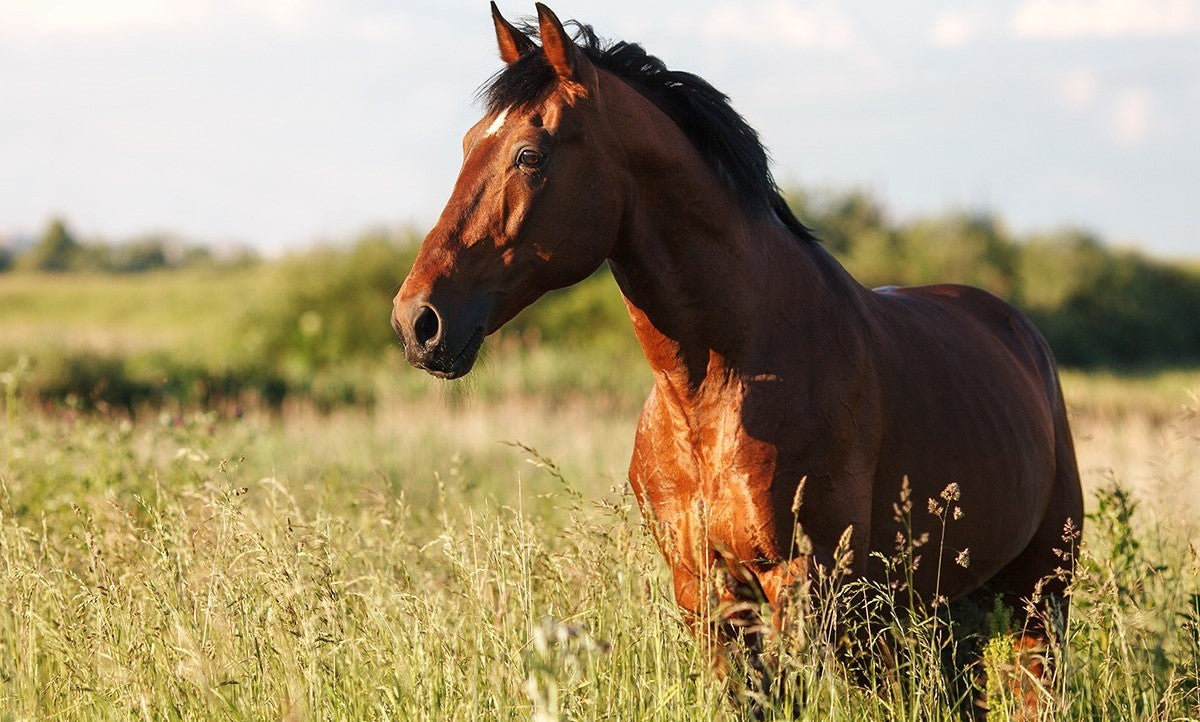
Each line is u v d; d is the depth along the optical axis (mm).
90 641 6508
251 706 6035
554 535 8203
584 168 5613
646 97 6062
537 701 4016
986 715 7004
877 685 6465
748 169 6109
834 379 6031
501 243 5535
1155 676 6609
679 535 6293
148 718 5828
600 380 31422
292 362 33938
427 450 17766
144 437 10359
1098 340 57594
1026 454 7270
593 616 6613
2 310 63938
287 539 6688
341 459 15602
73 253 124000
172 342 36312
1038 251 61594
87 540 6789
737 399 5922
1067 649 6629
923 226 61906
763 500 5852
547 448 19031
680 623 6289
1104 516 8273
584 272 5742
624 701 5980
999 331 8297
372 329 36344
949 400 6812
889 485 6371
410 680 6059
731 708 5918
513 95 5641
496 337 36656
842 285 6523
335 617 6312
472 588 6484
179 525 7230
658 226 5875
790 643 5715
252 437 11750
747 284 5969
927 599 6812
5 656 6637
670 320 5945
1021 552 7914
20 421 10812
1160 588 7730
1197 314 62656
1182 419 8875
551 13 5555
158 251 125875
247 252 97625
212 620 6484
